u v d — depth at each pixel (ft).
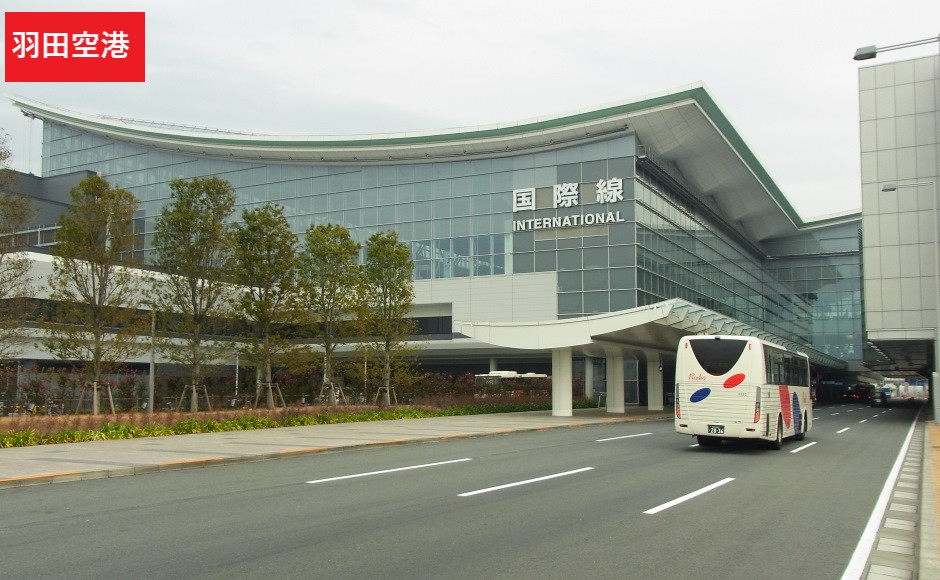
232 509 32.30
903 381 593.83
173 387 114.62
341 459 54.08
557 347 110.52
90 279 87.86
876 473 50.03
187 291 92.94
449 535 27.14
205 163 209.36
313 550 24.54
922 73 142.82
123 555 23.77
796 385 76.84
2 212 74.49
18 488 38.55
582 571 22.43
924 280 138.82
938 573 22.65
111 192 84.53
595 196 162.91
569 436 80.12
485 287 172.04
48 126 242.99
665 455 59.52
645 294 160.56
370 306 111.14
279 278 101.35
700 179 193.36
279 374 118.32
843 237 266.77
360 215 188.03
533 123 165.48
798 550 26.20
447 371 201.77
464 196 177.47
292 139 189.67
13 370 91.66
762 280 275.59
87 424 69.05
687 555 24.85
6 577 21.16
